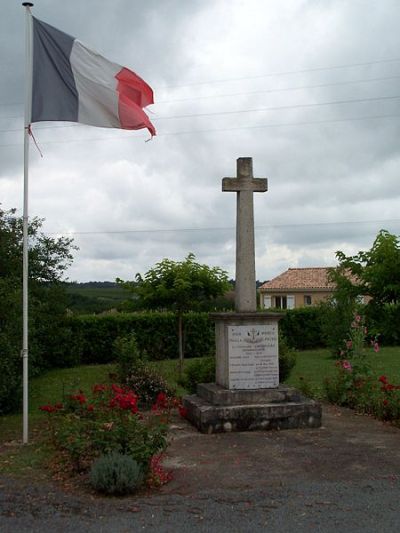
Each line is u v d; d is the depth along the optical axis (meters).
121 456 6.02
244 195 9.56
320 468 6.75
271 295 46.84
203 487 6.09
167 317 22.73
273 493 5.88
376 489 5.97
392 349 23.50
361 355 11.54
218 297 16.50
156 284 16.27
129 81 8.84
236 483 6.22
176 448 7.69
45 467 6.88
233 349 9.10
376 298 9.70
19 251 16.78
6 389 10.88
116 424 6.61
